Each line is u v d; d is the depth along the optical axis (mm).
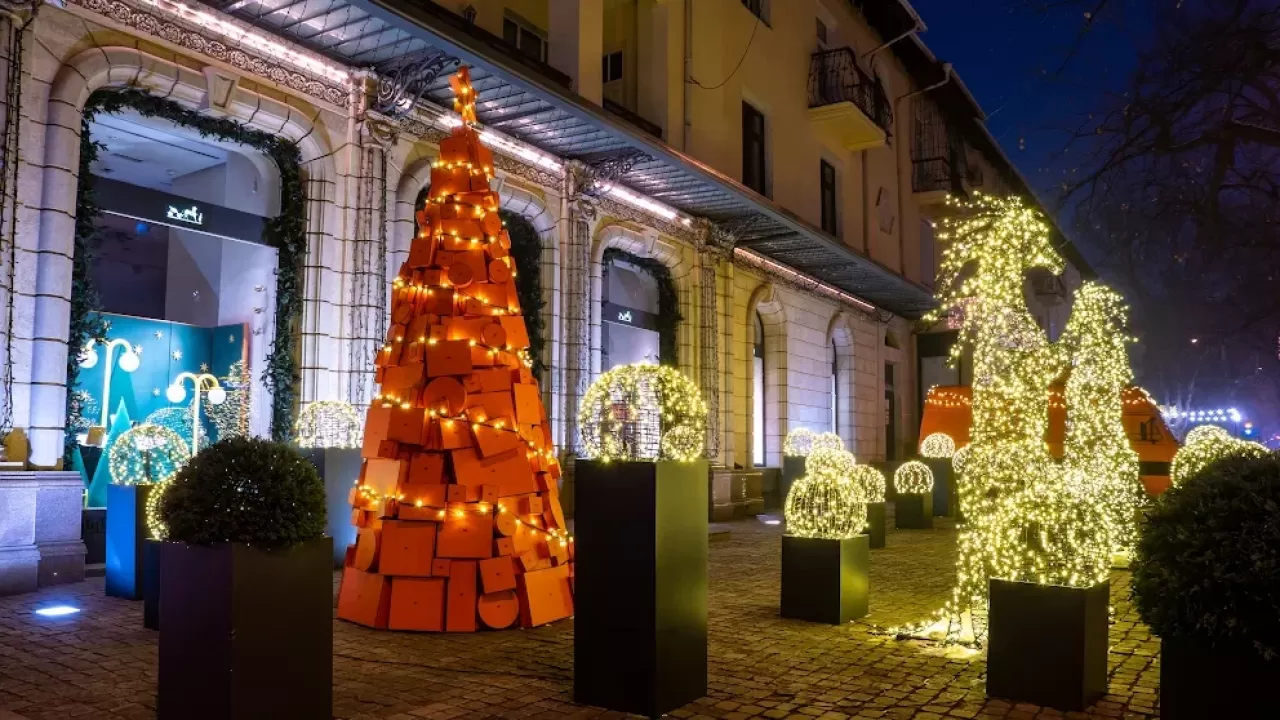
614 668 4801
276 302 10500
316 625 4219
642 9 16797
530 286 13758
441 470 6938
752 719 4684
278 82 10062
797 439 20250
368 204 10805
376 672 5527
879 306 26797
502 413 7133
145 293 12711
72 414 8594
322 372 10359
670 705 4789
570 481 13773
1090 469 6410
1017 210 6641
